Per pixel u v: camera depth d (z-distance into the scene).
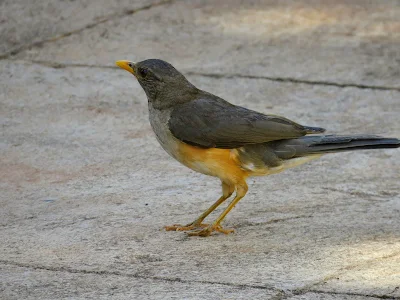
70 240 10.30
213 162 10.41
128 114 14.79
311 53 17.52
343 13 19.88
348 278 9.10
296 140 10.39
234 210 11.28
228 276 9.21
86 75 16.44
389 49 17.75
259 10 20.05
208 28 18.89
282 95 15.52
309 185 12.09
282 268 9.40
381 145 10.23
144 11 19.89
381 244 10.05
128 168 12.70
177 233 10.54
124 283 9.08
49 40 18.06
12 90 15.70
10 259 9.77
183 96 10.63
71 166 12.76
